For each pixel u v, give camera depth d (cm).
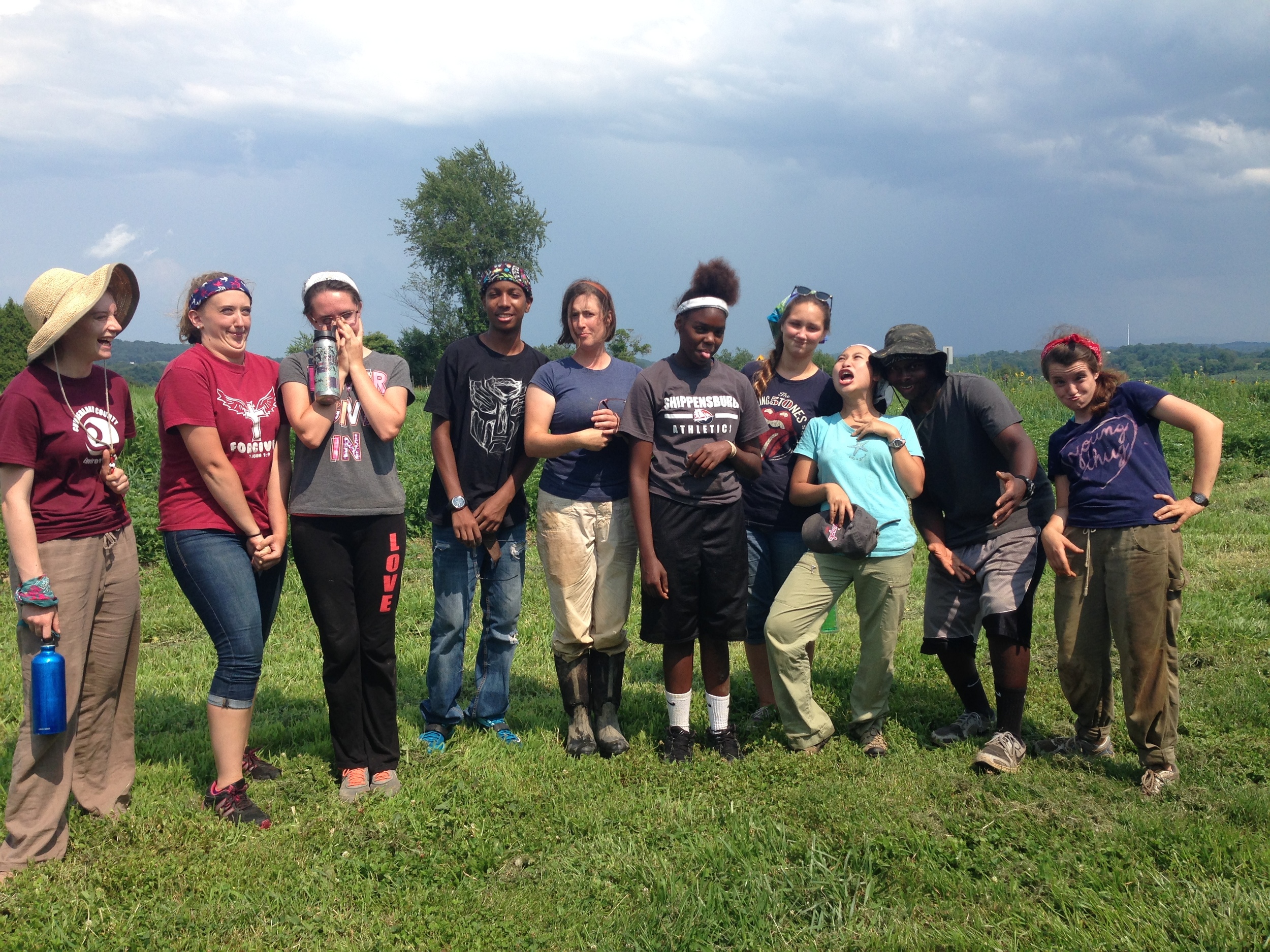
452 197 7112
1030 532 456
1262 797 380
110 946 298
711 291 489
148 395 2369
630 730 495
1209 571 795
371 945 301
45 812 349
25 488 343
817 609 450
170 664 624
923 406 470
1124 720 496
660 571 437
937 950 295
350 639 412
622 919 315
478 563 482
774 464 497
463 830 374
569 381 453
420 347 7150
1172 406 408
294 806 399
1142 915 303
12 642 663
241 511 386
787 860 350
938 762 442
